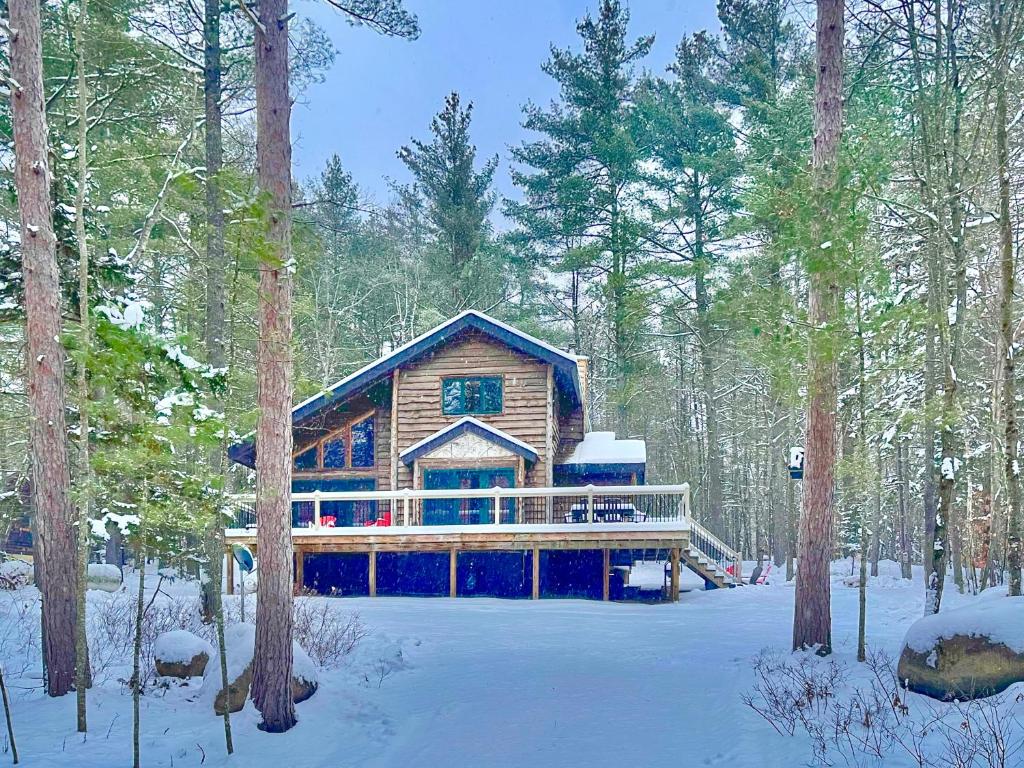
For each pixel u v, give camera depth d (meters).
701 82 31.16
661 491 19.56
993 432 14.70
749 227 23.48
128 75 15.05
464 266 38.44
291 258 8.80
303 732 8.04
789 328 10.24
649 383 38.97
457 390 23.81
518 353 23.70
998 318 15.67
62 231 11.34
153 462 7.96
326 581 21.59
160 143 14.41
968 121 13.70
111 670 10.28
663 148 31.38
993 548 17.55
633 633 13.57
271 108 8.84
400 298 39.69
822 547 10.88
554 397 24.67
